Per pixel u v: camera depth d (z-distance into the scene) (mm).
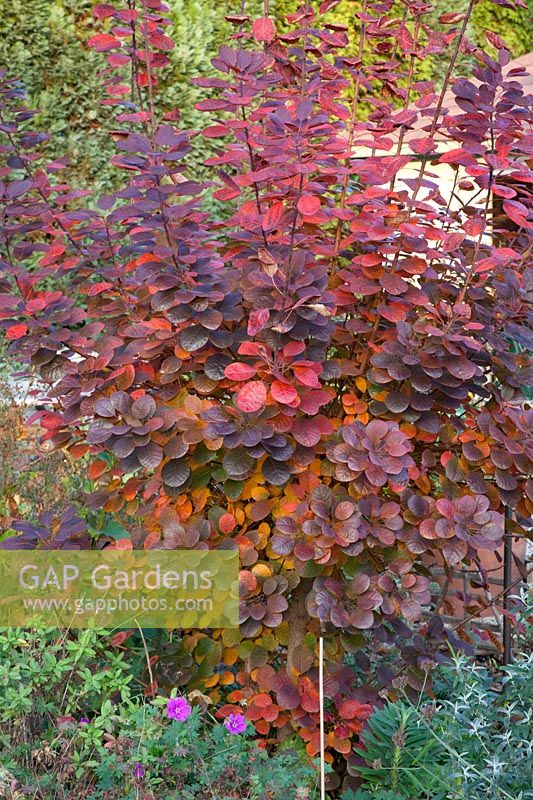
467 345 2301
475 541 2223
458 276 2604
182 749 2014
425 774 2152
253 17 7809
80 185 7387
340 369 2395
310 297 2170
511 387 2418
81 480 3453
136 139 2195
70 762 2086
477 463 2426
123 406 2314
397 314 2352
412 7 2631
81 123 7379
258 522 2619
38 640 2365
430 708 2154
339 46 2586
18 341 2398
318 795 2334
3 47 7031
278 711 2369
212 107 2279
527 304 2416
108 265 2941
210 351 2426
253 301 2283
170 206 2324
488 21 9008
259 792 2006
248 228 2207
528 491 2312
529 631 2689
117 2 7293
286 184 2330
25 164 2719
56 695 2346
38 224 2637
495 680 2793
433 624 2502
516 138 2363
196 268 2326
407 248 2359
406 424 2451
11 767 2018
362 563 2410
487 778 2018
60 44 7180
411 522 2338
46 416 2545
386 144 2305
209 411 2273
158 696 2186
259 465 2436
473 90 2268
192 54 7445
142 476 2908
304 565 2352
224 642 2439
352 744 2471
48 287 6684
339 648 2479
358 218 2373
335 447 2266
